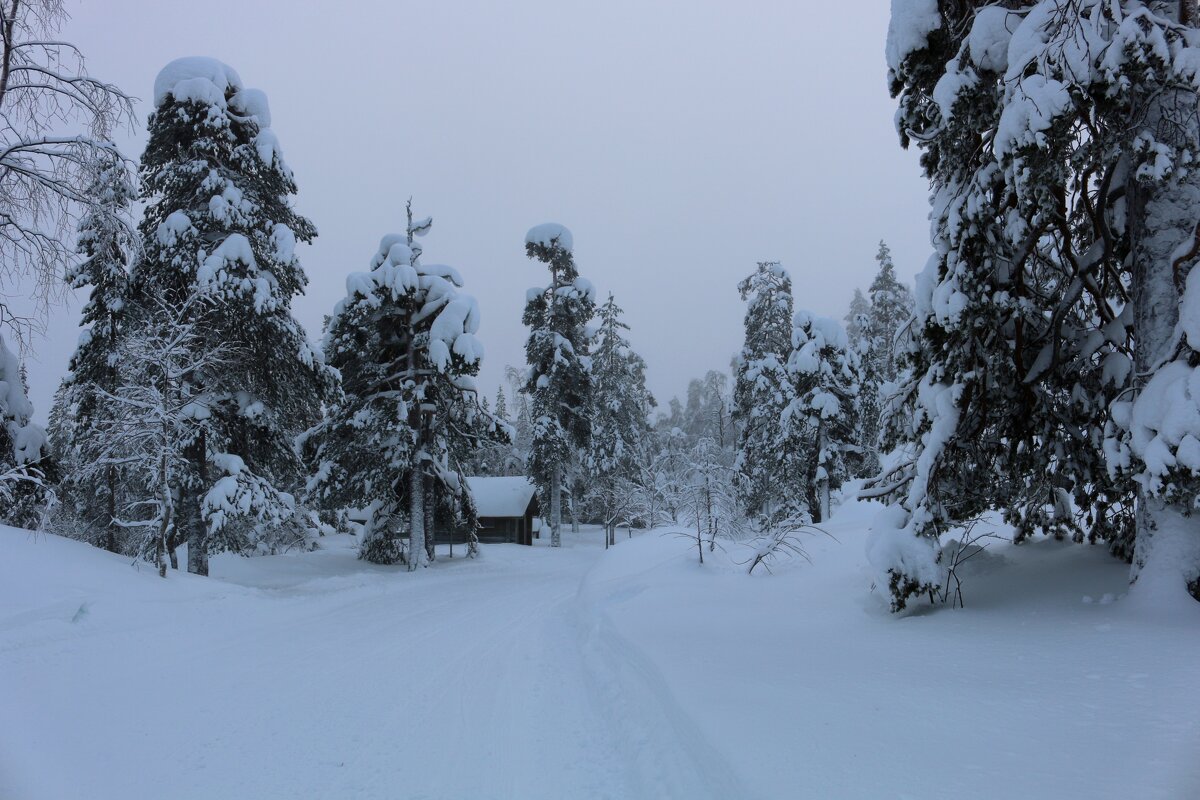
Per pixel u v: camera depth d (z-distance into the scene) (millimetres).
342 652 10070
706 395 73812
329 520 46312
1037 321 8539
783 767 3922
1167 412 6496
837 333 26047
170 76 19094
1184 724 3891
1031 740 3941
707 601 10766
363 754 5707
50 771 5414
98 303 18922
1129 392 7371
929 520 8250
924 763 3777
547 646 10094
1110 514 9695
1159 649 5441
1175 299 7293
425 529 29719
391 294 25766
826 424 25781
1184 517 6961
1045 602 7742
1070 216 8688
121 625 11492
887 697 5047
